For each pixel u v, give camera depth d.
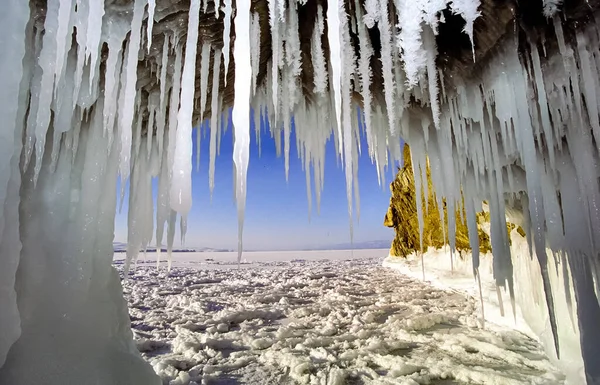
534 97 2.81
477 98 3.29
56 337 1.99
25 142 1.99
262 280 16.52
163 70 2.61
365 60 3.08
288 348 5.49
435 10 2.52
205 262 37.12
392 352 5.21
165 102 3.21
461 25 2.75
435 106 3.19
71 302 2.14
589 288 3.05
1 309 1.56
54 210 2.21
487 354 4.90
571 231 3.11
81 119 2.34
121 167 2.25
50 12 1.92
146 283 15.73
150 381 2.28
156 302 10.41
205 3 2.34
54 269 2.13
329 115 4.70
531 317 5.23
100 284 2.38
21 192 2.11
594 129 2.58
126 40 2.48
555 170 3.20
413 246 16.36
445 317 7.03
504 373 4.14
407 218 16.59
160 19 2.45
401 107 3.89
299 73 3.58
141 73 2.85
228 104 4.45
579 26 2.39
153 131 3.50
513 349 5.01
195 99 3.79
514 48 2.69
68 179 2.29
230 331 6.91
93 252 2.36
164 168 3.45
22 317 1.95
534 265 5.12
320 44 3.13
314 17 2.97
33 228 2.11
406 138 4.80
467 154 4.07
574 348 3.81
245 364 4.94
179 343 5.85
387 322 6.99
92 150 2.43
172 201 2.12
